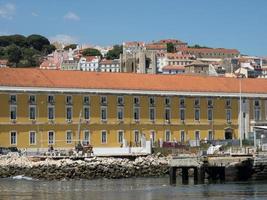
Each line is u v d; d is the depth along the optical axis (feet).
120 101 506.07
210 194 277.23
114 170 385.70
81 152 419.95
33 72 495.82
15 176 377.09
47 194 284.00
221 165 334.65
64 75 504.43
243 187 305.32
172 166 334.24
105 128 498.28
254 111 555.28
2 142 463.01
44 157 394.32
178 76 553.23
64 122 483.51
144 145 465.88
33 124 473.26
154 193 283.79
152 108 517.14
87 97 494.18
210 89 542.57
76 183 343.26
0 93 464.24
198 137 531.50
